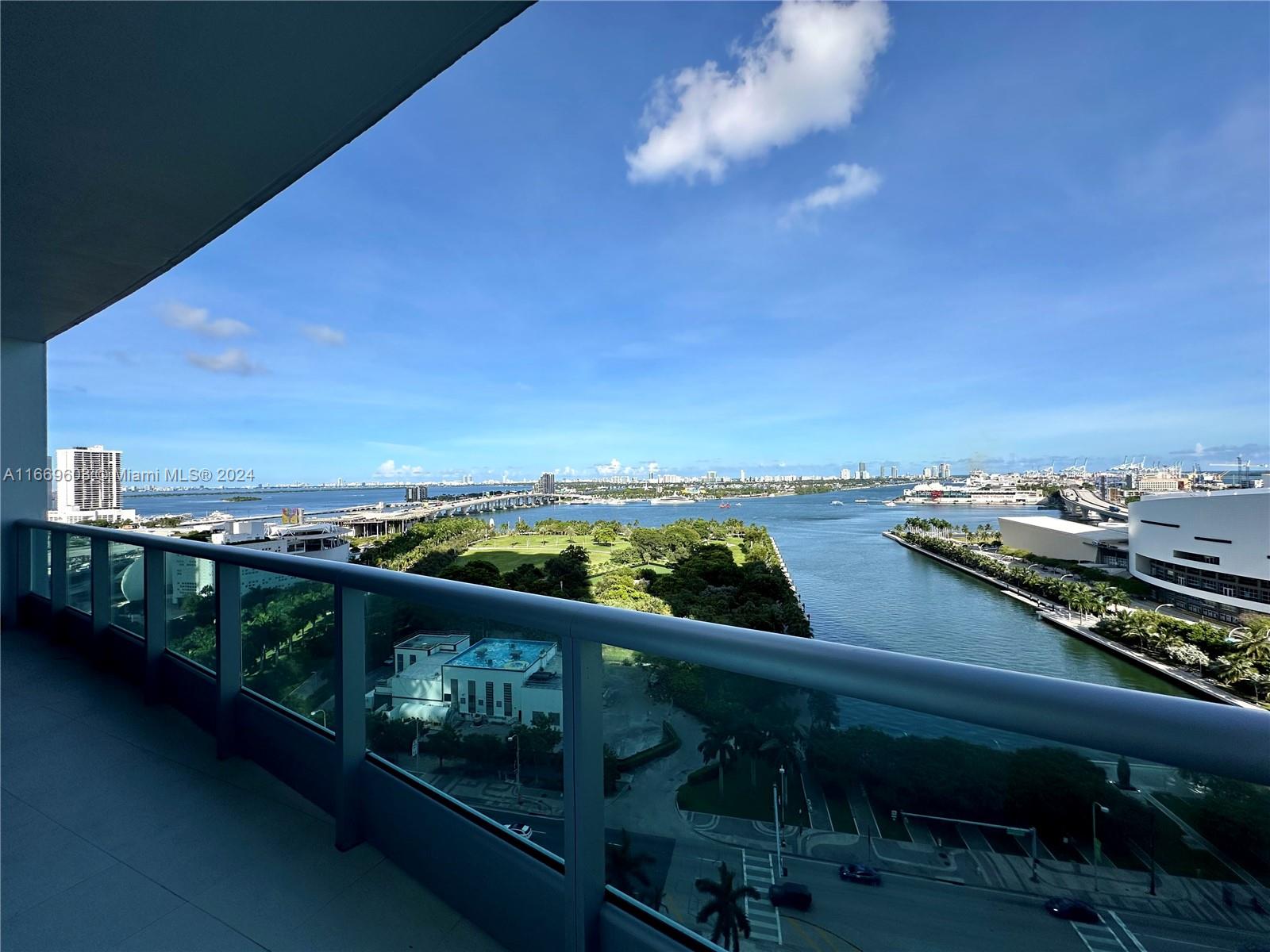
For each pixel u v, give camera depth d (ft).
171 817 5.16
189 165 6.23
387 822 4.51
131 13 4.13
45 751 6.46
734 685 2.50
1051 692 1.60
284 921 3.88
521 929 3.51
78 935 3.77
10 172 6.28
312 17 4.25
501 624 3.57
